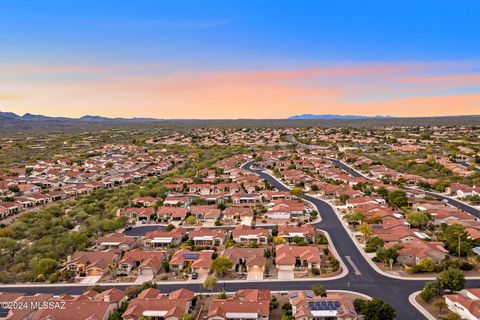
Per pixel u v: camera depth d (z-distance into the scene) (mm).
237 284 99375
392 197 171750
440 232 133750
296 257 112062
